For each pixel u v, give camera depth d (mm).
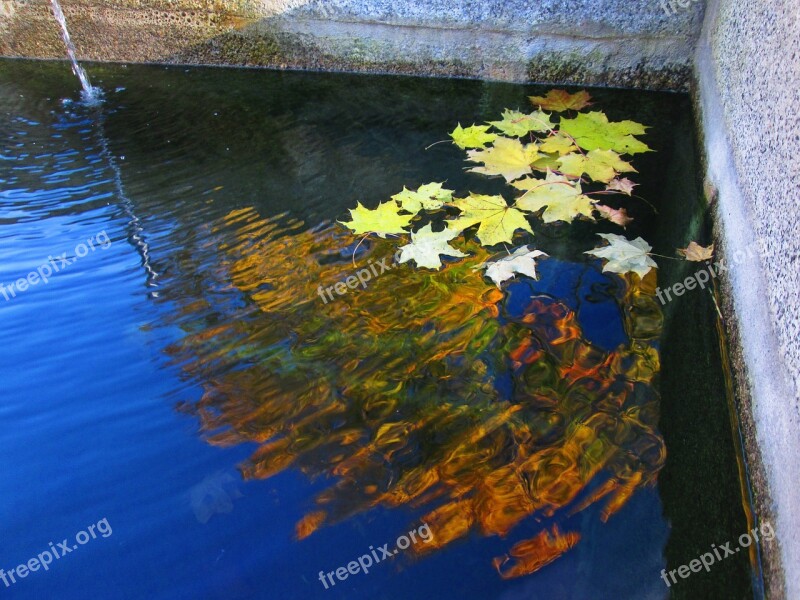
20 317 1752
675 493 1312
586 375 1566
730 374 1586
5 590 1181
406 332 1684
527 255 1927
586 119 2547
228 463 1389
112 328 1719
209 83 2943
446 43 2812
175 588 1174
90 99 2812
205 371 1597
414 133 2527
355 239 2000
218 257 1937
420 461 1378
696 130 2391
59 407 1521
